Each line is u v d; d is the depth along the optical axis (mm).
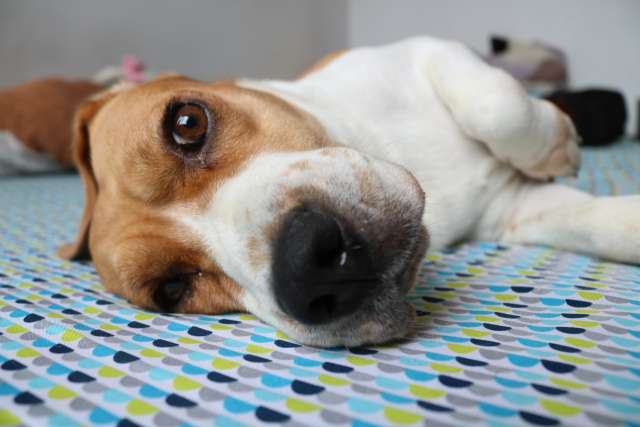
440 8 1224
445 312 198
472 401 134
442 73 315
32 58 935
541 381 140
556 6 1063
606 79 1034
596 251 251
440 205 290
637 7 977
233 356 174
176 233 226
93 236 266
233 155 223
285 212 174
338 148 198
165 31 1087
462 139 309
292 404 140
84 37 989
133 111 244
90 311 229
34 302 240
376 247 166
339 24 1384
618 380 137
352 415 132
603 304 190
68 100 750
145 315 225
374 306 171
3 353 181
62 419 138
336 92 304
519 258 268
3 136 715
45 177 734
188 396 147
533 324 179
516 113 279
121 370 165
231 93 251
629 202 244
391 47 356
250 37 1216
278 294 166
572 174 316
